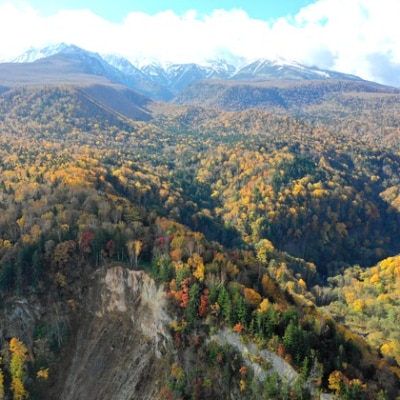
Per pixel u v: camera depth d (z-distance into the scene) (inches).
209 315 3909.9
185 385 3747.5
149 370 3998.5
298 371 3464.6
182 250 4503.0
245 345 3708.2
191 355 3890.3
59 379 4146.2
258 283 4402.1
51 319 4421.8
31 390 4015.8
